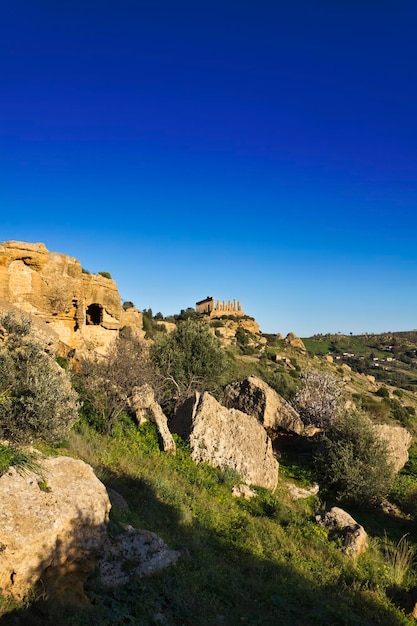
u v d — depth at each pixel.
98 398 15.20
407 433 22.22
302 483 16.70
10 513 5.95
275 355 71.44
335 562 10.71
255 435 16.12
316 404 23.91
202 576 7.89
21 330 9.14
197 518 11.12
